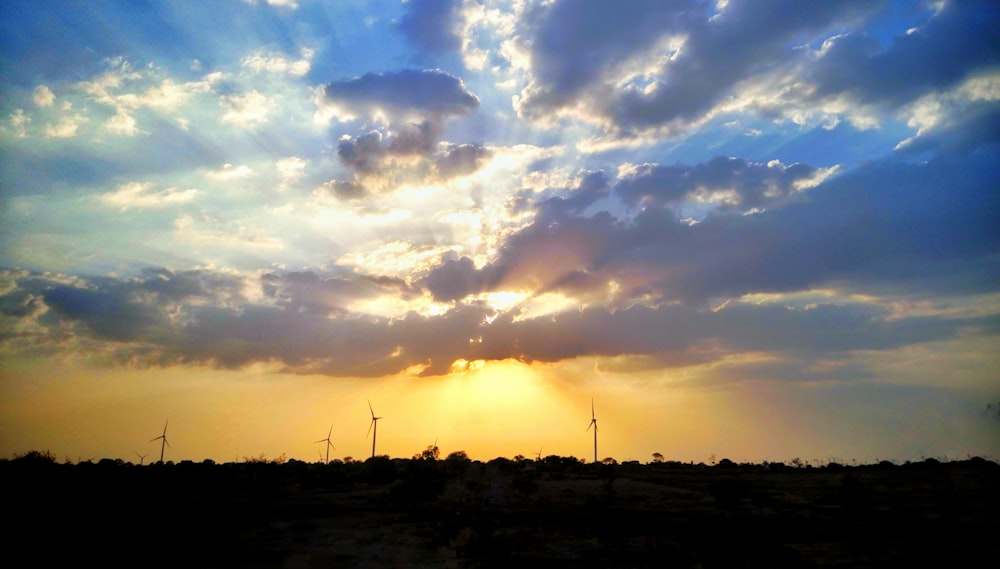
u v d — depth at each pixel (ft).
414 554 153.99
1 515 170.71
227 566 140.67
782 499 239.09
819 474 302.86
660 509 223.92
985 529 186.19
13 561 139.74
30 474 222.28
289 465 344.49
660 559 154.71
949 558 158.92
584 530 187.52
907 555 160.15
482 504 231.30
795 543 172.65
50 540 155.02
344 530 180.34
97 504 192.03
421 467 298.35
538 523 197.67
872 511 213.25
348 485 270.67
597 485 275.18
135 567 139.23
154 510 194.08
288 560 146.00
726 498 238.89
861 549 165.68
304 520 194.80
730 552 161.58
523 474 313.73
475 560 150.71
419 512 214.90
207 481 263.90
